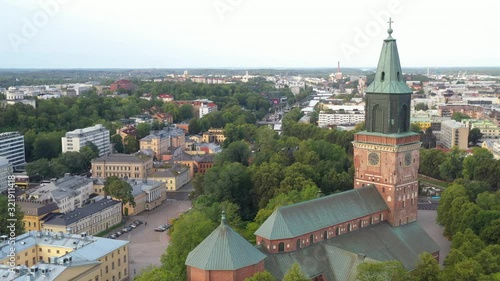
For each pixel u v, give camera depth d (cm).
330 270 12169
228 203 17975
